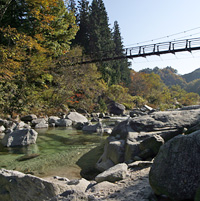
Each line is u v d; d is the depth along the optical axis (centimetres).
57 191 305
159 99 5056
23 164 592
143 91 6138
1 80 1411
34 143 860
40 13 1580
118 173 362
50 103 2067
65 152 721
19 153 709
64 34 2048
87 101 2602
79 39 3925
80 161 619
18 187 335
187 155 230
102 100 2695
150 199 239
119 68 4888
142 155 473
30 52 1728
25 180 330
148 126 624
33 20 1717
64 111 2097
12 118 1426
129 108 3303
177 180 225
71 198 205
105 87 3391
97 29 3938
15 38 1370
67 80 2330
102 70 3912
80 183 355
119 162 527
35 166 574
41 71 1914
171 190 225
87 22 4012
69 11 2197
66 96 2256
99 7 4406
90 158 648
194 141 234
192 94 8588
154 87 7075
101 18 4241
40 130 1209
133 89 6181
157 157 257
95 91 2903
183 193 217
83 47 3594
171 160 238
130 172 386
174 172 230
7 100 1555
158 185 238
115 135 705
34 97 1805
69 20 2141
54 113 1902
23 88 1705
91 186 348
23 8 1669
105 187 311
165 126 623
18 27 1680
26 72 1761
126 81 5431
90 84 2864
